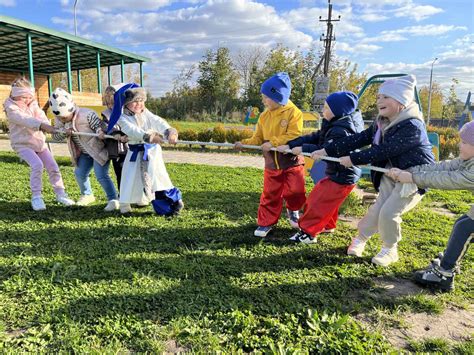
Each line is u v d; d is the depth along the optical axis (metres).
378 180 3.43
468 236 2.80
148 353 2.10
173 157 11.13
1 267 3.02
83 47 15.83
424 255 3.64
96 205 4.94
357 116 3.64
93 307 2.48
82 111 4.58
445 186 2.79
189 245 3.69
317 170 4.70
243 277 3.01
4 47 15.70
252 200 5.53
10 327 2.29
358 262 3.44
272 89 3.74
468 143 2.67
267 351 2.11
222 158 11.20
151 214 4.61
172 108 38.84
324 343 2.19
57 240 3.66
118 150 4.59
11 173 6.86
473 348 2.22
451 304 2.80
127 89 4.13
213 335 2.24
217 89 38.91
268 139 3.93
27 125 4.44
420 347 2.25
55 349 2.09
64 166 8.02
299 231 3.97
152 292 2.70
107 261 3.21
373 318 2.56
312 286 2.92
